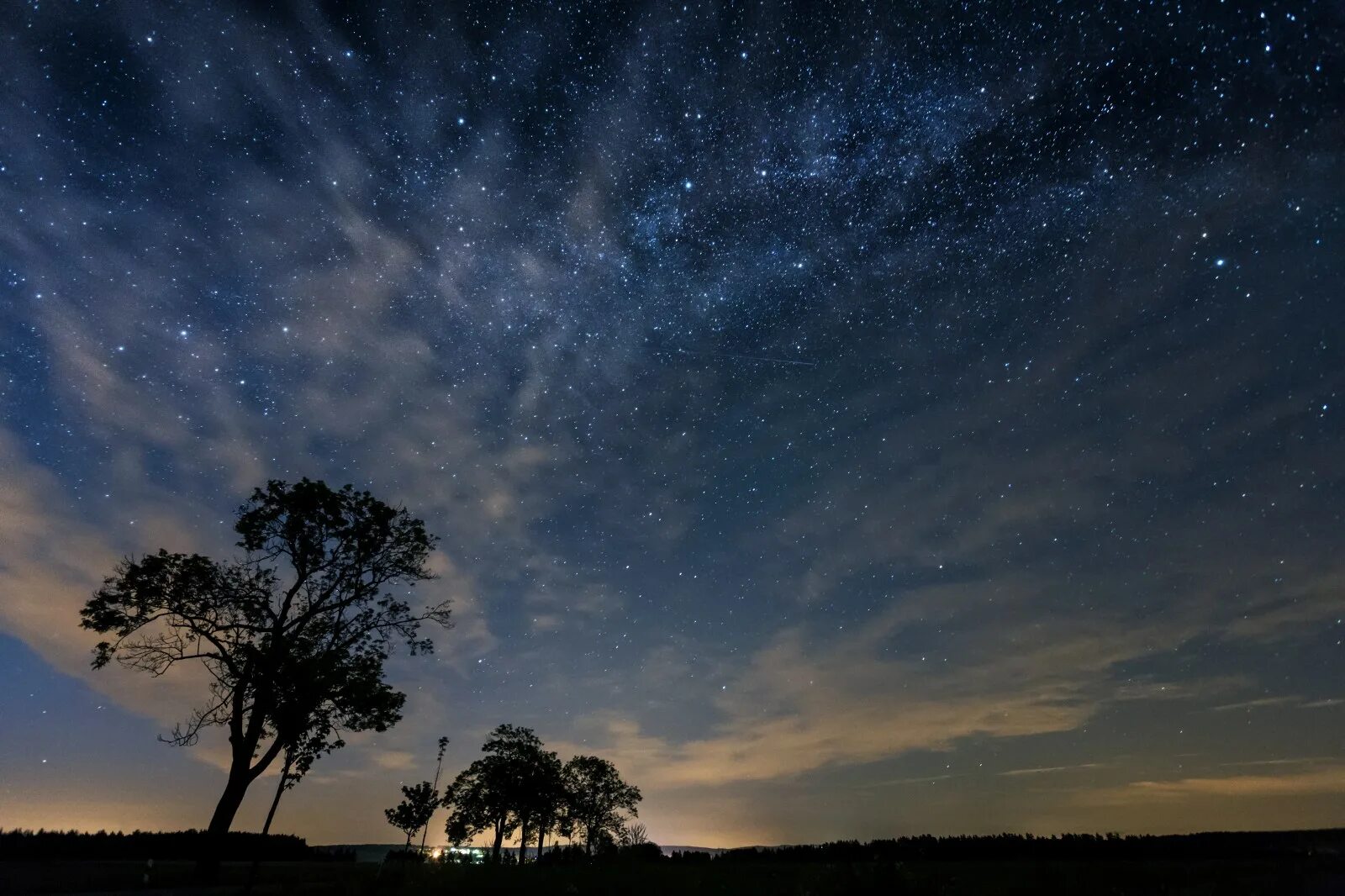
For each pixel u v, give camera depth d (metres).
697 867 17.66
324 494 25.53
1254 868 14.71
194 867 21.19
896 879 11.70
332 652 23.81
